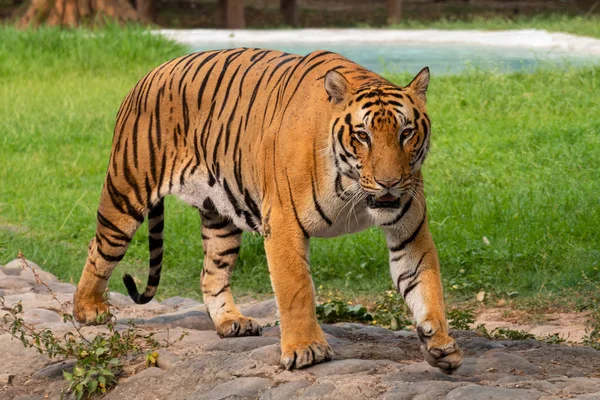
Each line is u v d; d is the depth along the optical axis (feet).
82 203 55.31
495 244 44.09
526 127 67.26
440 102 76.43
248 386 24.26
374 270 43.45
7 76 95.91
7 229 51.47
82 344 28.12
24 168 63.57
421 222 24.66
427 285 24.39
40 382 27.73
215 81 28.37
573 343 31.24
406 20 155.43
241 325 29.04
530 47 113.39
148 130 29.53
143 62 103.14
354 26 153.69
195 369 26.00
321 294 41.14
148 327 31.45
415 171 24.14
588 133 62.44
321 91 24.75
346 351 26.50
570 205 48.03
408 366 24.86
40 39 105.09
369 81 24.68
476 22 137.69
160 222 31.24
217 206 28.94
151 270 31.45
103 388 26.50
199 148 28.66
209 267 30.50
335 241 46.19
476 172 56.80
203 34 130.00
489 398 21.61
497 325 35.63
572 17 146.72
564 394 22.24
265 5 171.94
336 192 24.20
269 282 43.78
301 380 24.17
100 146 70.08
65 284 40.68
